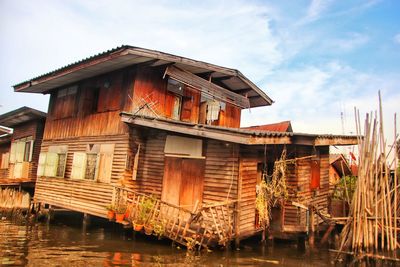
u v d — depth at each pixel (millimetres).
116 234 11727
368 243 9094
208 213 10336
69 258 8570
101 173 12883
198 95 14984
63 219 15117
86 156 13672
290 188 12102
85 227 12953
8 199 15883
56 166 15188
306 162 13000
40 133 18000
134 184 12375
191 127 9938
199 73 14570
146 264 8117
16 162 18453
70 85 15672
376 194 9352
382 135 9750
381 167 9625
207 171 10938
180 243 9555
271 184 11188
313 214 10633
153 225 9703
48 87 16359
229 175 10383
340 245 9750
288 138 10172
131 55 11258
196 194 11023
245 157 10609
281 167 11102
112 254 8992
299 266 8555
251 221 10938
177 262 8320
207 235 9344
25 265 7836
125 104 12531
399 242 10008
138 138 12625
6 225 13117
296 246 10820
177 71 12992
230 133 9008
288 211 12094
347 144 12328
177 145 11852
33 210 15820
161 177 12094
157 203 10000
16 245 9750
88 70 13289
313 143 10609
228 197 10250
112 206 11039
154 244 10141
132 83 12469
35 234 11562
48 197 15141
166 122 10602
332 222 10766
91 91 14398
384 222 9445
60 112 15945
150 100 12789
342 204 13359
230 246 10031
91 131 13898
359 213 9234
